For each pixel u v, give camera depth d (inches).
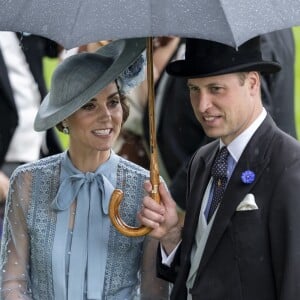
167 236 545.3
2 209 798.5
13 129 818.2
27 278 566.6
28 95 824.9
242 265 508.4
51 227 559.8
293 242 494.0
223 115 511.8
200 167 546.0
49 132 831.7
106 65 550.3
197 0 472.4
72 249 555.5
